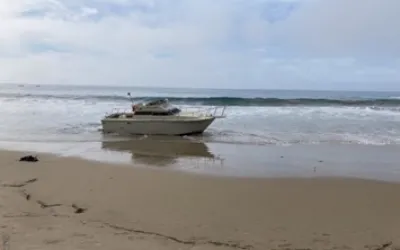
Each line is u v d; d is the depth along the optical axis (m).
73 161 11.25
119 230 5.04
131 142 16.84
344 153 13.93
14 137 17.50
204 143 16.58
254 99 35.19
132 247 4.37
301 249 4.64
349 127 21.61
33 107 33.78
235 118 25.70
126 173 9.53
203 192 7.66
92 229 4.98
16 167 9.77
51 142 16.16
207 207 6.52
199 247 4.54
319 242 4.90
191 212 6.19
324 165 11.57
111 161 11.80
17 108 32.66
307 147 15.34
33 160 10.99
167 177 9.17
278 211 6.36
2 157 11.58
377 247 4.76
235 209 6.43
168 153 13.91
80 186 7.82
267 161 12.23
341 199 7.26
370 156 13.30
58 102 39.81
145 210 6.23
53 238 4.50
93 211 6.06
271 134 19.12
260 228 5.43
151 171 9.98
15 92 64.25
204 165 11.38
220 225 5.53
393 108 33.38
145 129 19.23
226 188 8.09
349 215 6.19
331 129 20.83
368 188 8.30
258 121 24.19
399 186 8.54
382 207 6.71
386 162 12.19
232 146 15.73
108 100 42.28
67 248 4.19
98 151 14.13
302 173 10.16
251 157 13.05
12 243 4.27
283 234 5.19
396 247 4.77
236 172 10.17
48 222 5.19
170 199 7.01
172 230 5.21
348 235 5.20
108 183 8.23
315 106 34.59
